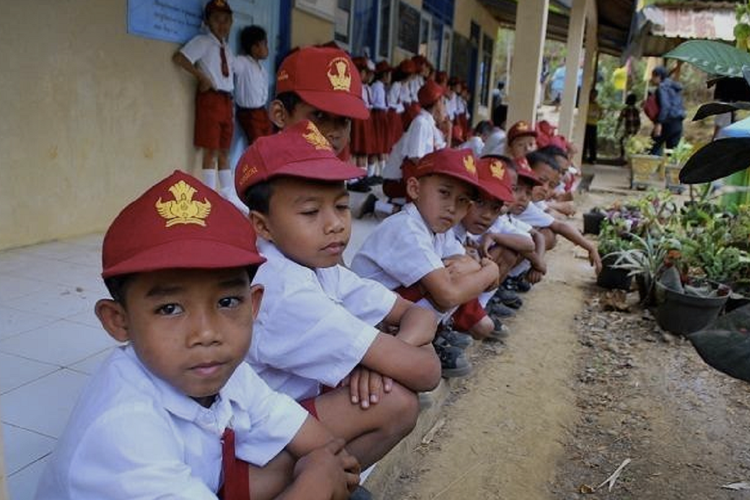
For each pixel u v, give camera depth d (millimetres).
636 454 2381
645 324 3768
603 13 11820
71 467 1096
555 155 4668
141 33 4539
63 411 2051
